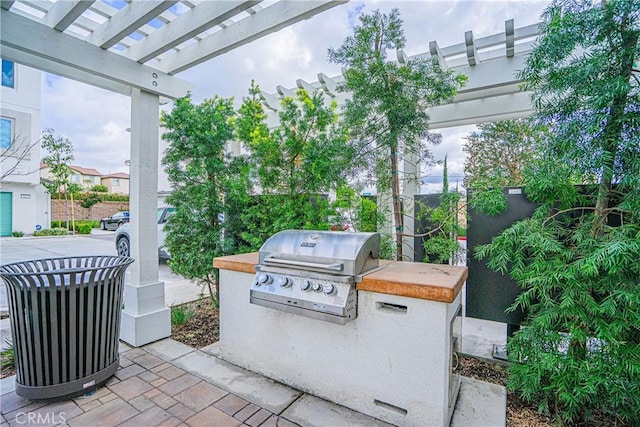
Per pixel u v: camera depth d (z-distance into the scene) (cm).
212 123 385
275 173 357
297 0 232
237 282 273
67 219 1617
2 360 274
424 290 184
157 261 333
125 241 756
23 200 1401
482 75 351
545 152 221
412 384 192
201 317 395
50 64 290
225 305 281
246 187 363
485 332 345
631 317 181
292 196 357
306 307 208
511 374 228
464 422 199
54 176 1488
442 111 443
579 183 225
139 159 318
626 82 178
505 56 340
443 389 183
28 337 212
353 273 204
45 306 212
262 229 368
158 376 255
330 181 347
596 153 189
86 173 3244
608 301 186
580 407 205
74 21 259
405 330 193
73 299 219
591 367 189
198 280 421
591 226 216
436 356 184
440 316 182
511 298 271
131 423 199
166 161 378
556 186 222
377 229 358
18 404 216
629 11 178
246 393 232
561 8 201
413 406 192
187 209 380
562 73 201
